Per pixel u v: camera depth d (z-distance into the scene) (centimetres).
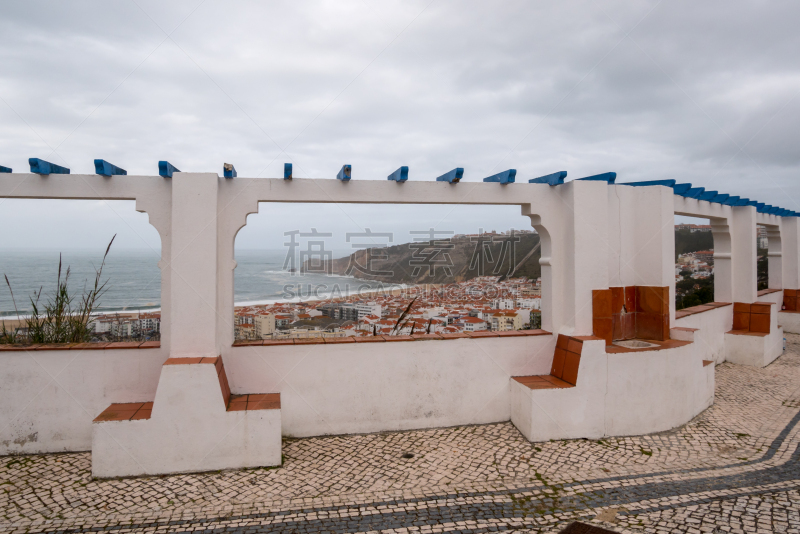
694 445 473
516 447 457
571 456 440
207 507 344
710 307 814
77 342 506
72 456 433
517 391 503
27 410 436
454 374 511
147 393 452
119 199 443
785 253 1141
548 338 536
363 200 481
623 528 315
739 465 427
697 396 563
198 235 434
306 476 397
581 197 516
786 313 1123
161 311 452
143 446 394
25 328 515
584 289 518
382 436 485
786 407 602
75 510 337
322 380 481
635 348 513
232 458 407
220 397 405
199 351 434
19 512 333
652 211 588
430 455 439
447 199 500
